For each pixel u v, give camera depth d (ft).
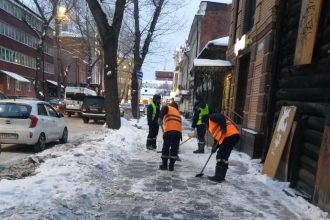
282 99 29.12
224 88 64.85
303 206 19.88
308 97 23.40
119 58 162.09
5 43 151.94
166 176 26.18
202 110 37.45
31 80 176.86
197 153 37.52
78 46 183.52
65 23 124.88
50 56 213.25
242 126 41.78
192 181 25.04
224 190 23.03
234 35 56.49
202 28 133.69
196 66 56.13
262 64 35.06
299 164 23.67
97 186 21.12
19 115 36.47
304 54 22.86
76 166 23.99
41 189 18.33
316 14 21.68
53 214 15.24
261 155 34.22
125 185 23.15
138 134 50.88
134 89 96.68
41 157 27.40
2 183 19.03
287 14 29.37
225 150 25.40
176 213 18.33
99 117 81.82
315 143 21.58
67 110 104.42
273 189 23.61
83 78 254.47
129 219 17.17
